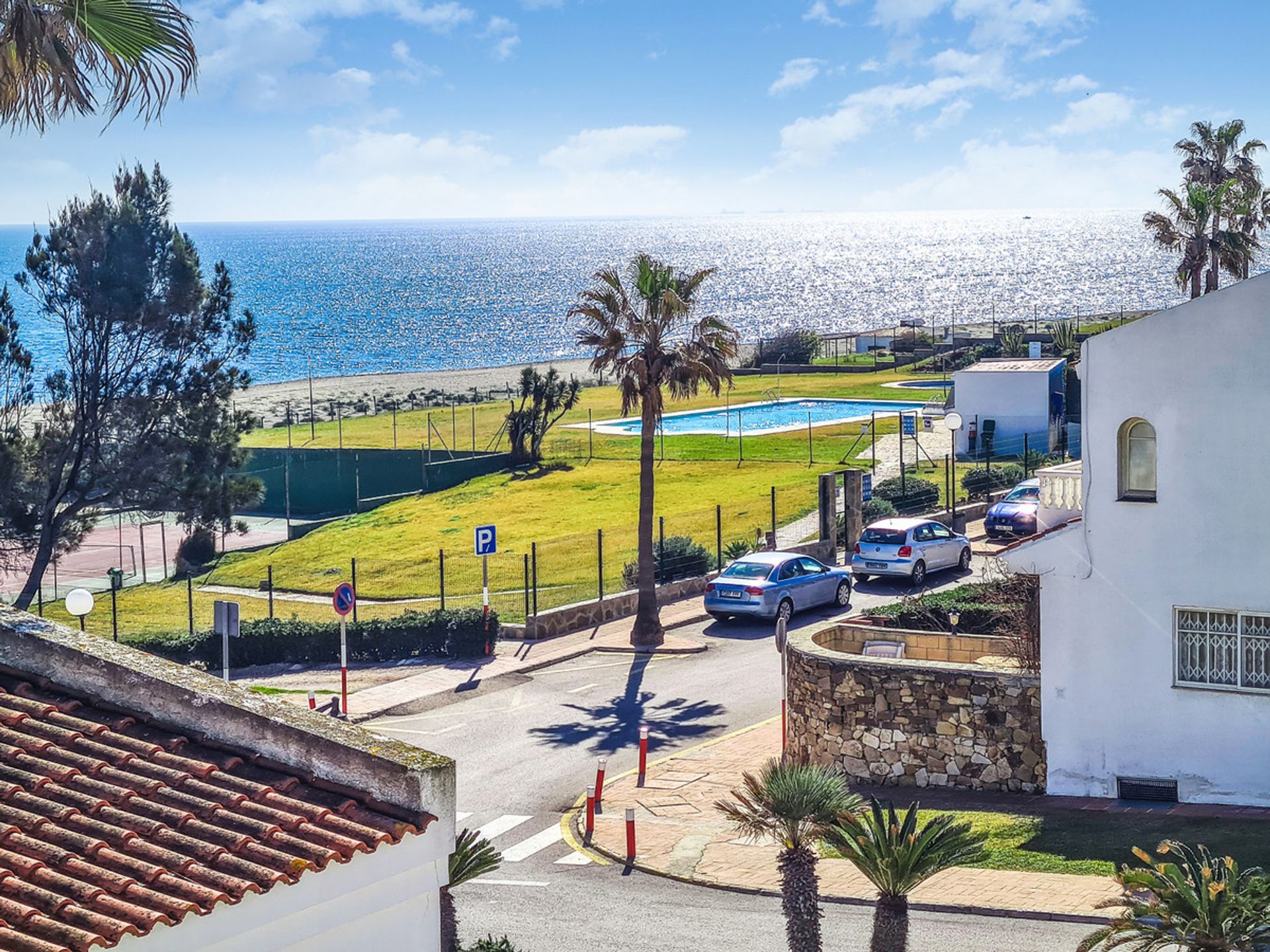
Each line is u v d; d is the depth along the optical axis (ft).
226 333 127.34
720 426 232.94
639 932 50.80
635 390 102.17
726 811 44.32
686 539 123.75
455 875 41.70
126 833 26.32
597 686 91.81
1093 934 40.06
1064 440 182.19
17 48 35.42
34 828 26.25
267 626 103.09
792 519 148.46
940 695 65.67
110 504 124.67
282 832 27.30
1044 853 55.62
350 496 196.34
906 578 118.21
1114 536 61.05
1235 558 58.85
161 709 31.60
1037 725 63.87
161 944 24.13
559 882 57.31
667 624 108.27
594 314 103.60
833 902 53.57
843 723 67.82
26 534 119.55
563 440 219.41
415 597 126.41
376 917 28.27
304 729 30.17
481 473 197.47
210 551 160.35
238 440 129.70
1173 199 176.86
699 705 85.76
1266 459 57.82
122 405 120.98
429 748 78.79
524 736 80.64
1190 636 60.39
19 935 22.57
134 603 130.31
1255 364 57.52
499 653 101.19
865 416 233.14
